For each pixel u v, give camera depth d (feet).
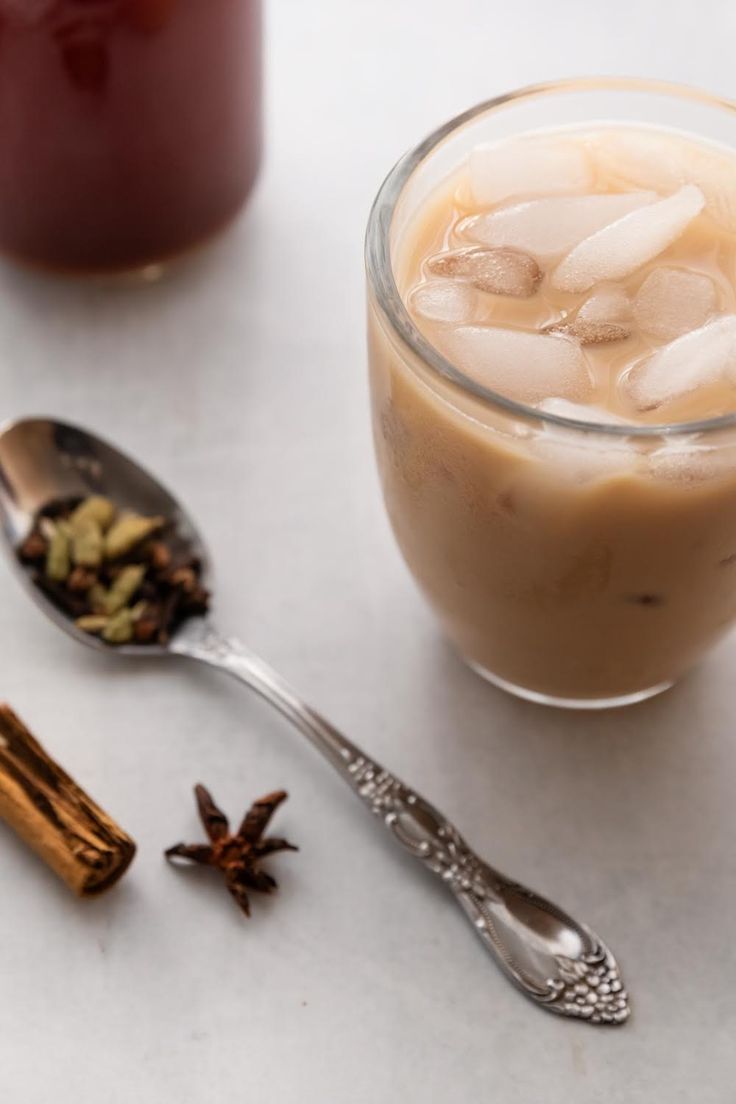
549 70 1.85
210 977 1.40
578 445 1.29
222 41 1.61
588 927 1.41
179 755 1.48
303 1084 1.36
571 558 1.35
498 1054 1.37
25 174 1.63
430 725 1.50
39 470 1.58
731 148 1.42
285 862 1.44
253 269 1.73
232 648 1.51
